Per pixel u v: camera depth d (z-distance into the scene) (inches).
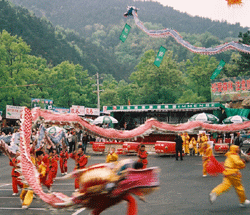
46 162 424.5
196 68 3164.4
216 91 1589.6
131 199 256.5
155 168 261.0
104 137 480.1
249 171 611.8
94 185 243.0
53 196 259.6
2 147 424.8
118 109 1328.7
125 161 255.9
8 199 396.8
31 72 2285.9
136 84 3437.5
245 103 1438.2
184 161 805.9
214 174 472.7
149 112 1341.0
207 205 331.9
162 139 1099.9
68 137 977.5
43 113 445.4
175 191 416.8
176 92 3225.9
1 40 2281.0
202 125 569.9
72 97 2849.4
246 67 2098.9
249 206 323.6
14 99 2364.7
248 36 1866.4
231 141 1163.3
